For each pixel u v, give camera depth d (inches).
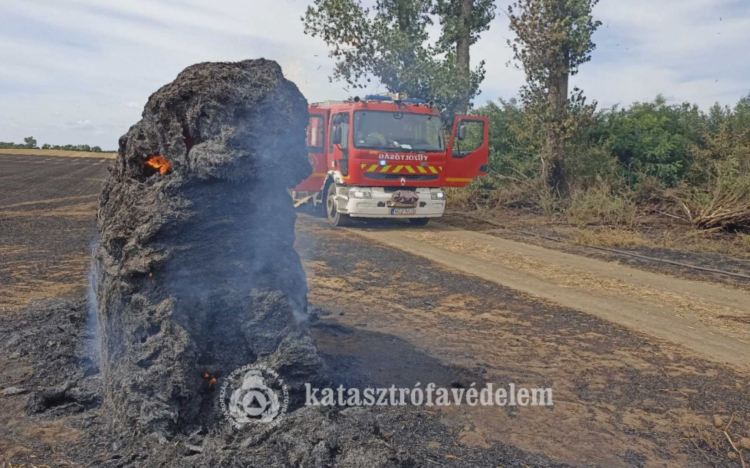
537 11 742.5
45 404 171.3
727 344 263.6
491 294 345.7
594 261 463.5
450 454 154.7
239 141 155.9
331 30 933.8
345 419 151.3
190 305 157.8
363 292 338.6
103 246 179.8
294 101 169.8
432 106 614.9
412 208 603.2
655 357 243.1
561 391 203.3
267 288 164.4
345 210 597.6
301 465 131.7
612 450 163.9
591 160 800.3
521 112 880.9
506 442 164.6
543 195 773.3
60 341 221.3
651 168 813.9
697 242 554.9
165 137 165.2
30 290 309.9
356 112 581.3
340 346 237.9
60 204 747.4
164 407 146.3
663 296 352.5
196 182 157.9
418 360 226.4
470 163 629.3
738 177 636.1
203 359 157.1
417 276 388.2
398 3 943.0
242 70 166.4
